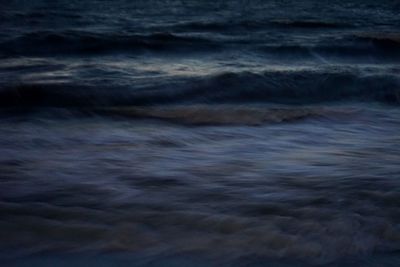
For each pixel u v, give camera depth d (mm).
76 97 8109
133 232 3193
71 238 3100
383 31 21688
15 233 3127
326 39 17688
